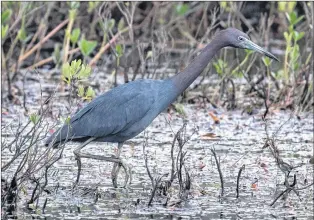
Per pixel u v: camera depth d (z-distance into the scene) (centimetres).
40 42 1741
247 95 1580
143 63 1580
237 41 1118
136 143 1280
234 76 1656
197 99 1574
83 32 1983
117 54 1579
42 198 992
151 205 970
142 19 2042
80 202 978
